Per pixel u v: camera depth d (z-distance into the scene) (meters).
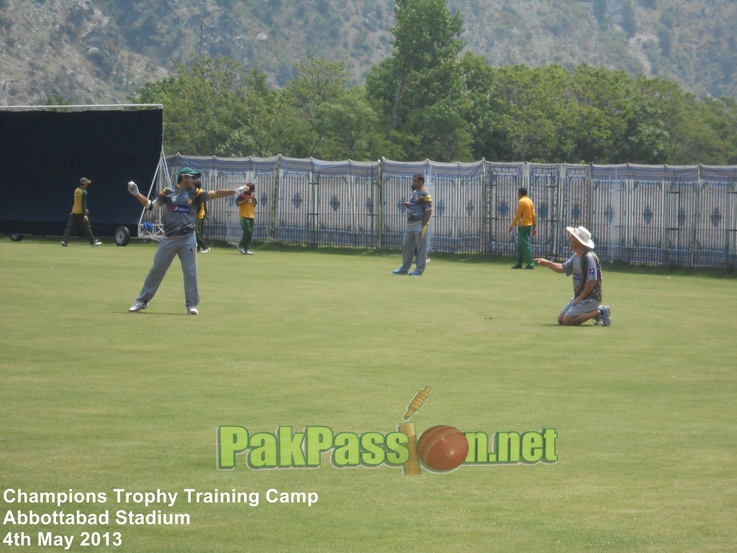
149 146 57.69
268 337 21.36
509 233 53.25
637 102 153.50
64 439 12.45
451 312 26.86
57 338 20.47
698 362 19.33
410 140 130.38
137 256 45.72
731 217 47.34
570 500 10.48
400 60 134.38
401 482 11.09
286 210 58.97
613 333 23.58
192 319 24.03
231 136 122.75
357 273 40.22
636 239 50.28
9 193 59.78
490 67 148.00
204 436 12.70
